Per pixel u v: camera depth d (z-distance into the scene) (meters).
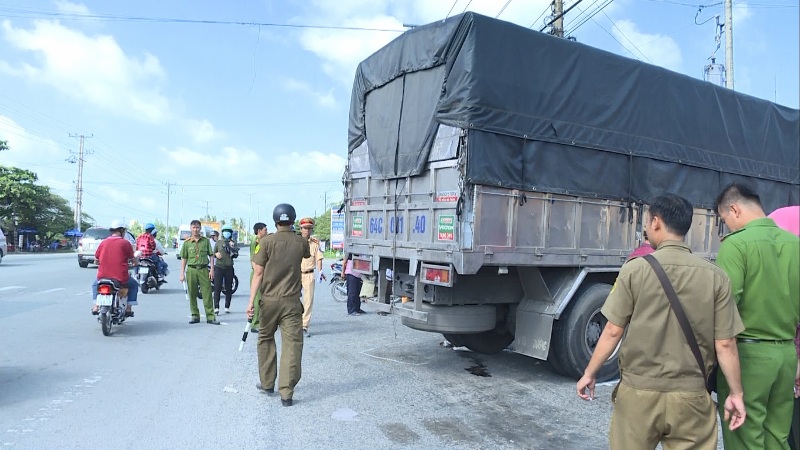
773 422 3.25
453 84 5.92
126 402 5.36
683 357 2.73
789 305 3.17
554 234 6.26
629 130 6.86
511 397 5.92
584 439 4.73
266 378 5.74
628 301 2.85
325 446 4.43
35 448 4.21
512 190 5.94
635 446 2.82
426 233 6.28
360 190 7.79
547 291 6.45
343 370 6.87
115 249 8.69
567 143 6.31
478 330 6.54
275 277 5.55
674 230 2.91
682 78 7.45
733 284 3.15
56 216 57.66
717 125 7.80
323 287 19.12
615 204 6.78
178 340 8.32
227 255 11.29
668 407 2.73
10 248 47.44
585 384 2.99
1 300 12.06
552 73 6.27
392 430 4.84
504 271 5.95
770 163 8.49
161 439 4.47
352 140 7.98
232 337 8.67
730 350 2.78
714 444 2.76
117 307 8.64
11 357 6.97
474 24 5.78
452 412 5.38
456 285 6.44
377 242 7.19
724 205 3.51
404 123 6.74
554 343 6.58
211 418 4.99
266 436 4.61
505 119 5.89
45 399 5.38
